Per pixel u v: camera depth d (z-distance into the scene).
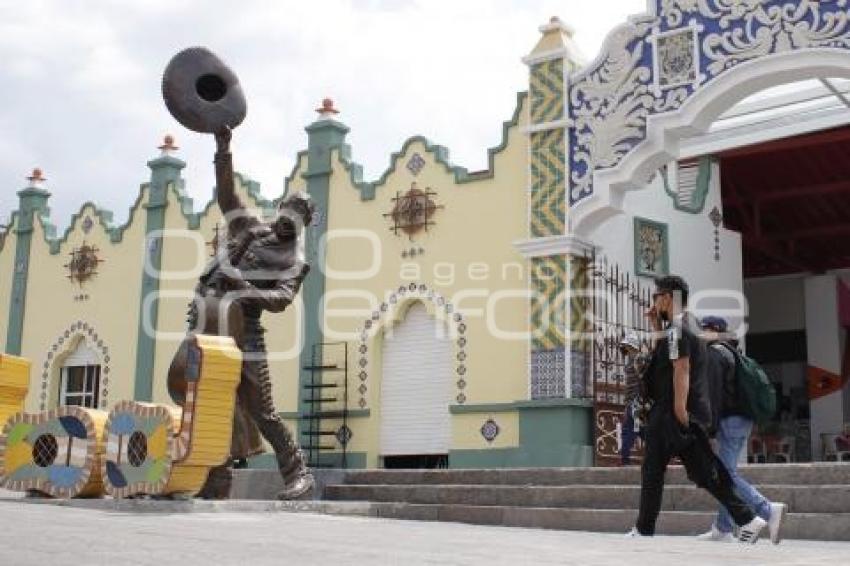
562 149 15.46
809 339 25.69
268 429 10.80
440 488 11.32
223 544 4.96
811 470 9.28
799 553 5.29
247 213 10.98
